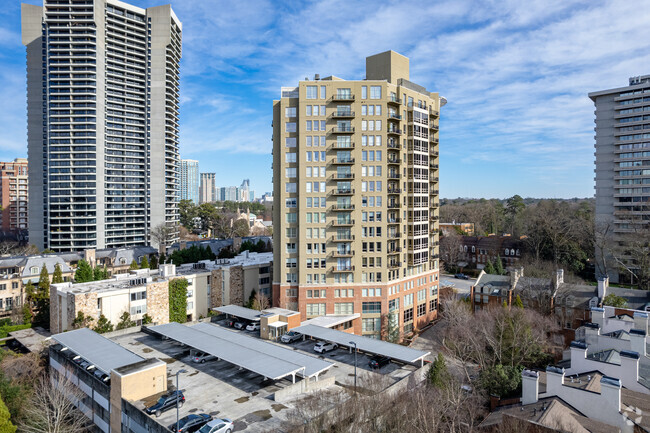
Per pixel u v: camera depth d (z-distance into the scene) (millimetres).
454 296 95938
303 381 44469
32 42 153000
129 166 163375
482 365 55562
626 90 120375
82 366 50312
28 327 85125
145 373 43188
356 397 38531
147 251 135625
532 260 121938
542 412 32781
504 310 67000
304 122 79000
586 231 125375
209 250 127500
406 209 85438
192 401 42156
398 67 88375
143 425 38562
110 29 159500
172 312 80938
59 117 150125
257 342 56781
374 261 80250
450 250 145250
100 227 152250
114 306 73125
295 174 80562
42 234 152875
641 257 103250
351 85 79625
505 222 186750
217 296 90062
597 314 49031
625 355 37688
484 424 36281
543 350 62438
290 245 80875
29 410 46625
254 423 37719
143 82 167375
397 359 52469
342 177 79438
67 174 149000
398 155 83375
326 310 79562
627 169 120438
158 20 167250
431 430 36844
